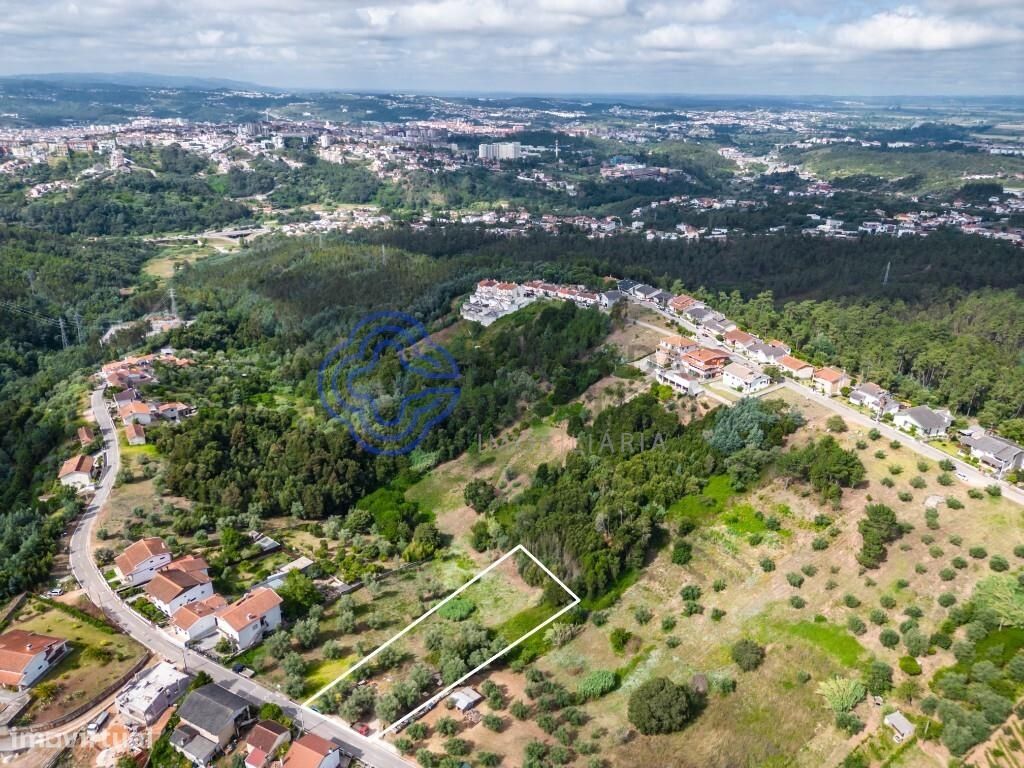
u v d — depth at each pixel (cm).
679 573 11181
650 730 8481
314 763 7694
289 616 10594
